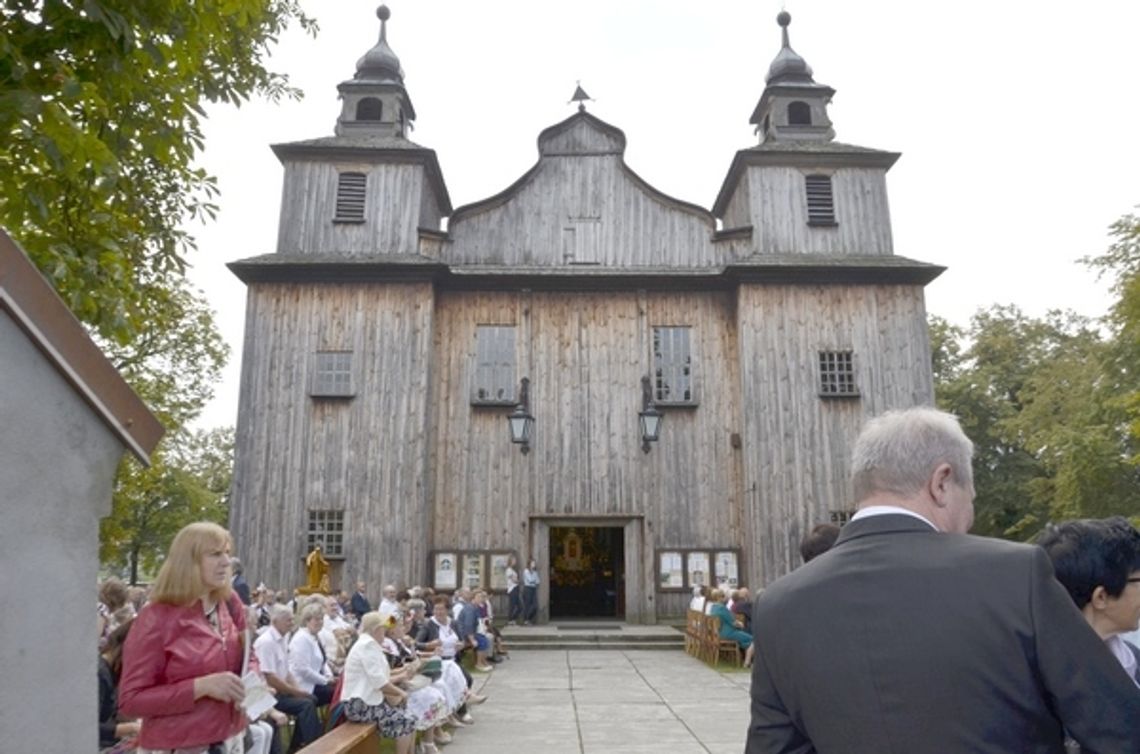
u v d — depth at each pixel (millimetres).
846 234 22922
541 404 22031
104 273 5621
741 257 22797
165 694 3953
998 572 2090
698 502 21562
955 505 2400
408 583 20172
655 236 23125
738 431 21953
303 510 20516
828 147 23625
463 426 21844
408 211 22562
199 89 6527
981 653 1999
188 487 45094
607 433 21906
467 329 22422
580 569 25750
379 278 21844
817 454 21156
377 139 23625
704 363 22375
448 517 21344
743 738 9750
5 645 2201
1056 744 2006
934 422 2451
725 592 18328
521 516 21406
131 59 5059
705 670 15883
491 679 14836
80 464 2508
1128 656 3193
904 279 22203
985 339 39938
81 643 2465
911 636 2062
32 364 2352
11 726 2203
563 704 12141
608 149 23625
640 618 20984
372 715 7727
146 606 4148
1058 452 31188
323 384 21266
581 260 22906
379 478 20750
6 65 4328
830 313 22031
